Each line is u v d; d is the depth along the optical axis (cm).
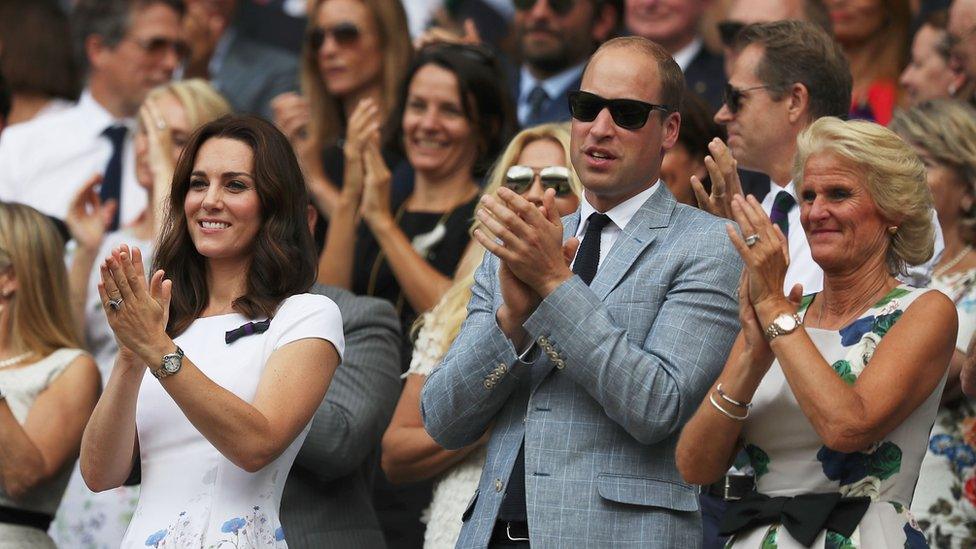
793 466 1564
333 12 2802
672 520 1580
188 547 1587
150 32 3181
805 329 1589
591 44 2900
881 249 1588
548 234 1568
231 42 3606
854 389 1495
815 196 1594
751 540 1558
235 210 1691
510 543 1606
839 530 1510
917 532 1518
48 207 3100
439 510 1995
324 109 2820
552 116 2844
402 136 2573
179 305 1709
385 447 2045
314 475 1878
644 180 1684
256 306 1683
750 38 2069
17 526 2075
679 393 1557
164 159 2606
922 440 1536
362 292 2442
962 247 2162
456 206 2442
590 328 1559
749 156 2056
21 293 2202
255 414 1567
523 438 1625
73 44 3303
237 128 1730
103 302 1527
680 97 1719
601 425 1593
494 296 1702
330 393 1905
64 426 2148
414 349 2077
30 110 3256
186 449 1634
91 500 2384
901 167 1575
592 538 1562
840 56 2047
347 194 2459
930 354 1519
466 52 2508
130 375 1609
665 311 1606
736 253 1636
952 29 2478
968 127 2153
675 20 2897
